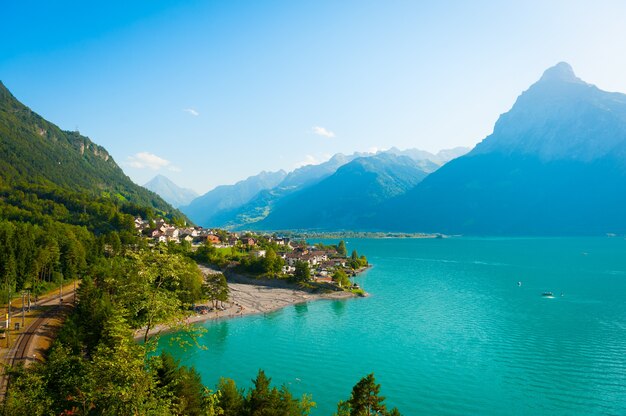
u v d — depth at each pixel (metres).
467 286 186.62
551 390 77.50
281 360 92.19
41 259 120.06
